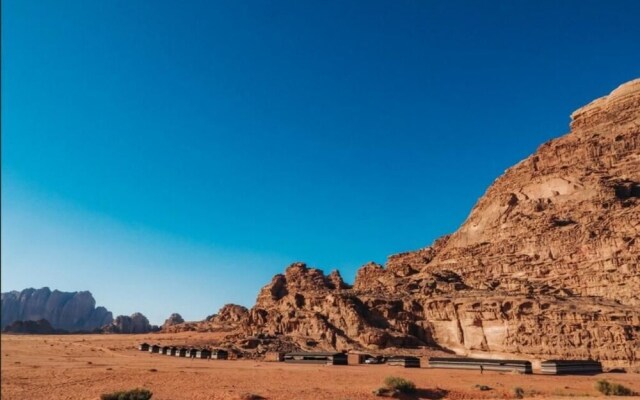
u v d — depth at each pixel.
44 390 50.22
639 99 138.00
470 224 148.75
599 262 102.81
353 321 108.75
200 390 51.72
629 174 122.31
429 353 98.06
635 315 82.81
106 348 127.75
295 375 66.56
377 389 52.97
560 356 85.69
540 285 108.31
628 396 52.53
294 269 199.50
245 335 125.25
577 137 139.75
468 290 112.81
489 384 60.62
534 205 129.12
